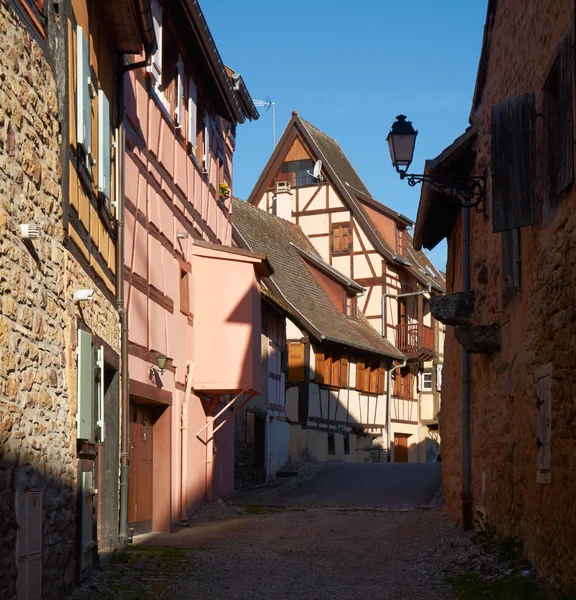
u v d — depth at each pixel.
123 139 10.63
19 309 6.03
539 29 8.54
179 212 14.68
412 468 23.41
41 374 6.59
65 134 7.30
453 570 9.19
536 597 7.34
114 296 10.37
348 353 31.78
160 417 13.52
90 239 8.65
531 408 8.62
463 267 12.62
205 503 16.41
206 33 14.30
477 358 11.90
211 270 15.62
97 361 8.73
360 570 9.61
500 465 10.16
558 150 7.53
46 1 6.97
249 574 9.29
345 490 20.14
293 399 28.61
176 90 14.51
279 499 18.78
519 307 9.29
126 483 10.65
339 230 36.00
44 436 6.66
